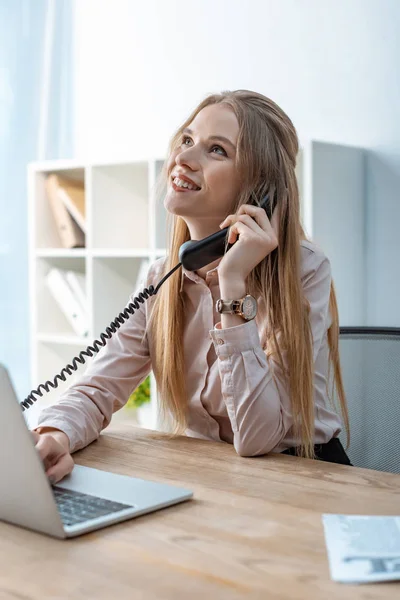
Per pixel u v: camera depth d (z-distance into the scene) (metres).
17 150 3.83
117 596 0.80
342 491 1.16
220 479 1.24
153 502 1.07
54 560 0.90
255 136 1.64
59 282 3.40
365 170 2.86
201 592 0.81
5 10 3.81
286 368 1.55
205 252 1.59
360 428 1.75
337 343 1.75
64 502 1.07
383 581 0.83
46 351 3.47
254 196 1.62
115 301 3.30
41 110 3.86
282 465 1.33
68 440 1.41
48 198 3.46
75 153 3.87
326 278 1.70
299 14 3.03
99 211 3.23
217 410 1.65
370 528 0.98
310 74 3.01
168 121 3.50
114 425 1.70
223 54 3.29
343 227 2.77
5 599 0.80
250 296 1.50
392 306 2.81
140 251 3.01
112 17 3.70
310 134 3.02
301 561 0.88
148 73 3.57
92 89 3.79
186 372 1.69
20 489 0.98
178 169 1.65
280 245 1.62
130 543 0.95
